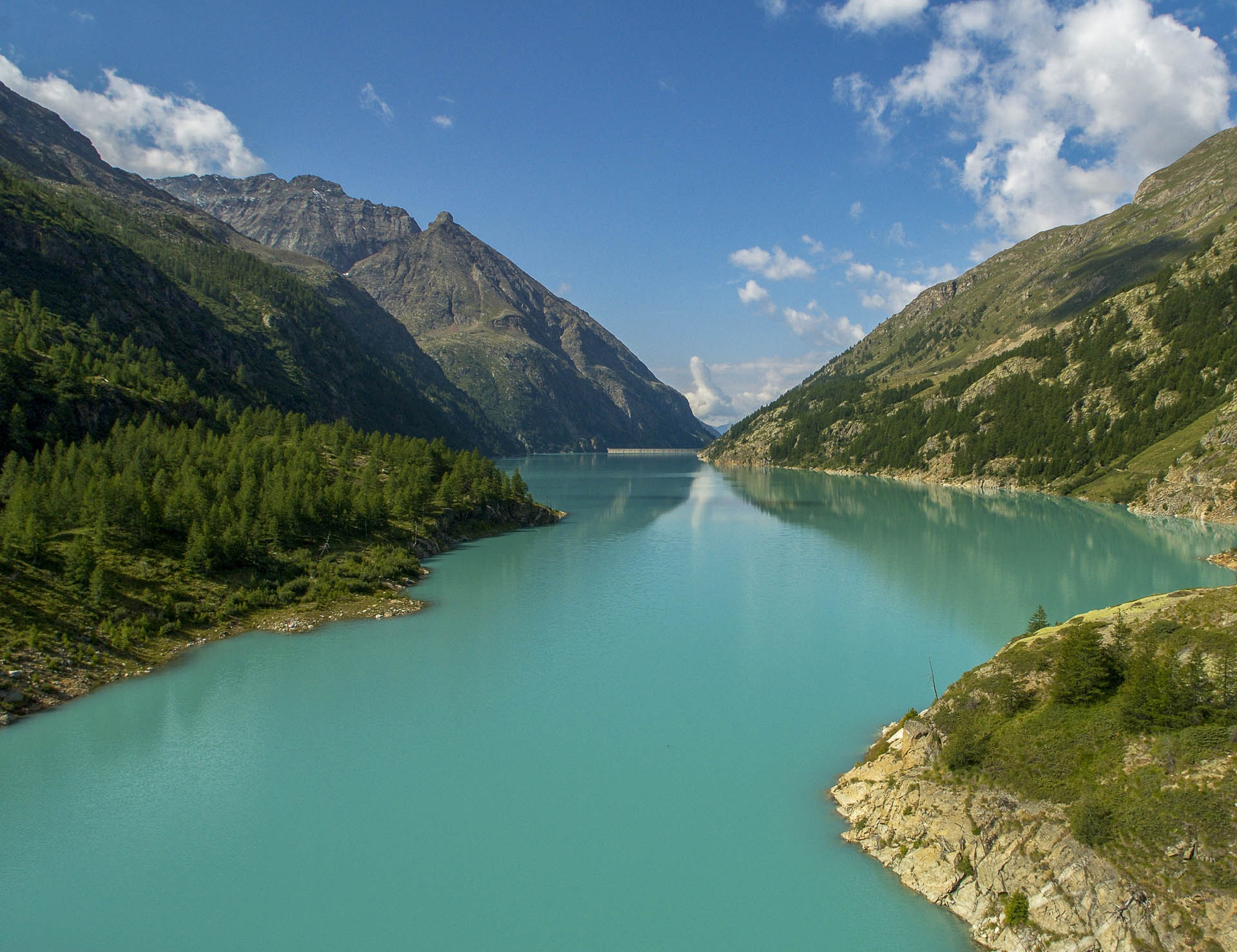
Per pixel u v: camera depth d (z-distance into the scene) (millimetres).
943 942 29453
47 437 99812
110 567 71188
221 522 82500
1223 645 33062
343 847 37594
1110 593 88375
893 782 37500
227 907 33156
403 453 142375
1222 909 25141
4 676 53625
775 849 36531
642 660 65062
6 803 41375
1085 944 26594
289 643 69062
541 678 60844
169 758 46656
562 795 42219
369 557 94875
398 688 58500
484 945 30781
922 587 92812
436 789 43062
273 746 48438
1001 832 31266
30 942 30906
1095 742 32125
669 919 31906
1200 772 28719
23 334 120062
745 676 61062
